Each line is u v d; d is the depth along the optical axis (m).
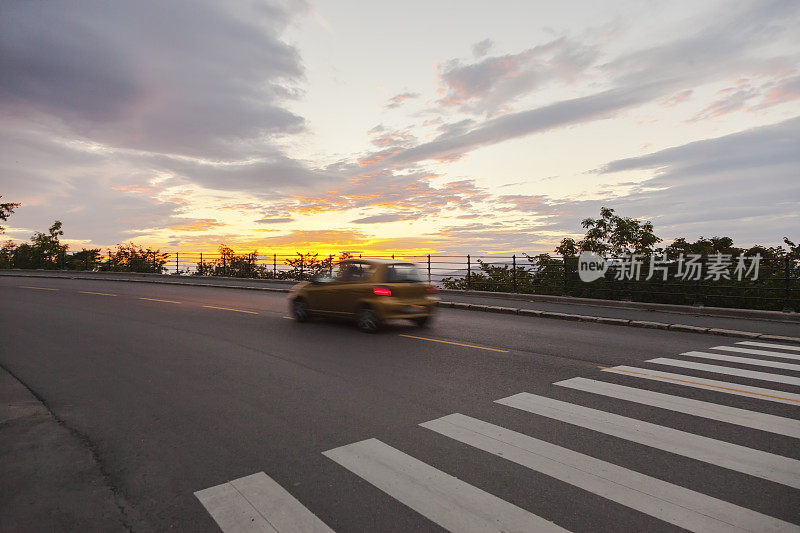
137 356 8.09
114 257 37.50
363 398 5.71
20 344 9.16
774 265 15.03
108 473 3.80
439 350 8.58
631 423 4.81
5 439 4.51
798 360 7.77
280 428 4.74
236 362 7.65
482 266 20.45
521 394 5.84
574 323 12.11
